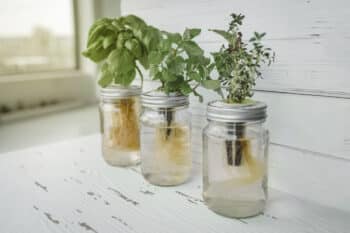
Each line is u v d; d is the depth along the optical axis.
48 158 0.72
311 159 0.52
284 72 0.53
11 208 0.52
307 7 0.50
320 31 0.49
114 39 0.63
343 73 0.48
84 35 1.46
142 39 0.60
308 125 0.52
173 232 0.46
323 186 0.52
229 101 0.49
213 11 0.60
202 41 0.62
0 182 0.60
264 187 0.50
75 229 0.47
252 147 0.49
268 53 0.50
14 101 1.28
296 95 0.52
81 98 1.48
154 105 0.56
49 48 1.42
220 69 0.50
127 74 0.64
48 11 1.40
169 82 0.55
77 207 0.52
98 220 0.49
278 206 0.52
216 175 0.50
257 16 0.54
